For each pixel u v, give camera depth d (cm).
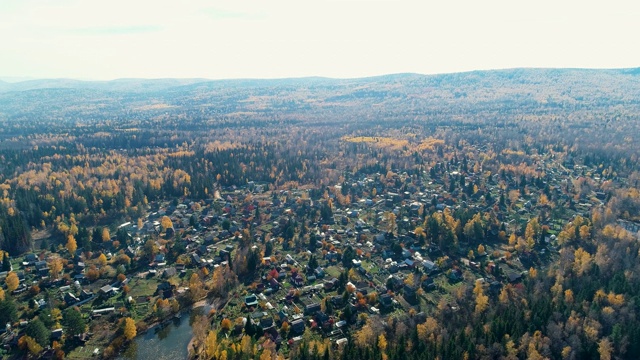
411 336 19475
